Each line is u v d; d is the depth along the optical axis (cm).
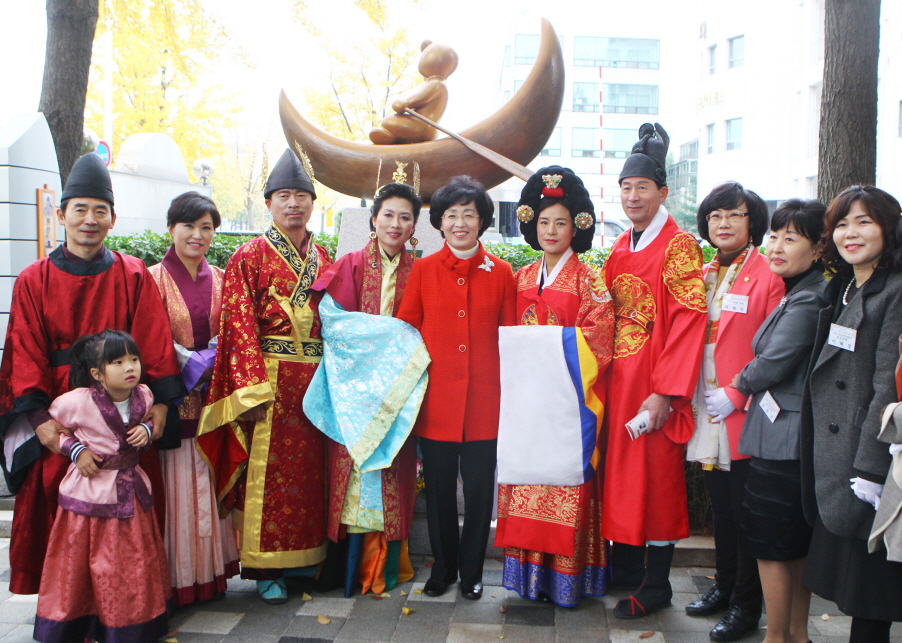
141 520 261
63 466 264
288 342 300
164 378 275
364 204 442
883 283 210
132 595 255
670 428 274
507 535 286
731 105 2080
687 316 268
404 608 288
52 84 484
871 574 207
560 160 2800
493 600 299
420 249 390
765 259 274
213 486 297
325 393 300
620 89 2823
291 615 288
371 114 1345
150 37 1020
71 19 480
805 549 239
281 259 300
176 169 1459
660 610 290
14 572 271
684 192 2380
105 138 1450
